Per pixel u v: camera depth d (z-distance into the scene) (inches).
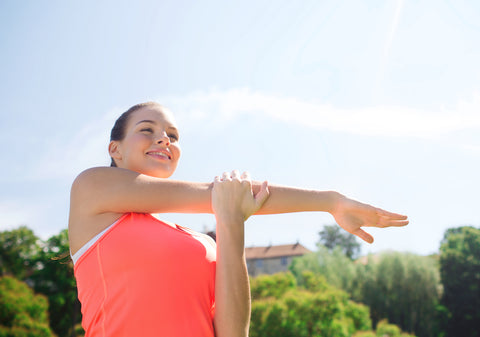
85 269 34.4
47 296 860.0
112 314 32.1
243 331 33.2
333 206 39.9
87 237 35.5
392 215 38.4
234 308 32.9
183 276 33.2
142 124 43.3
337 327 673.6
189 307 32.6
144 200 35.1
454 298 1020.5
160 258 33.0
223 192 35.1
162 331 31.4
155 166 42.5
